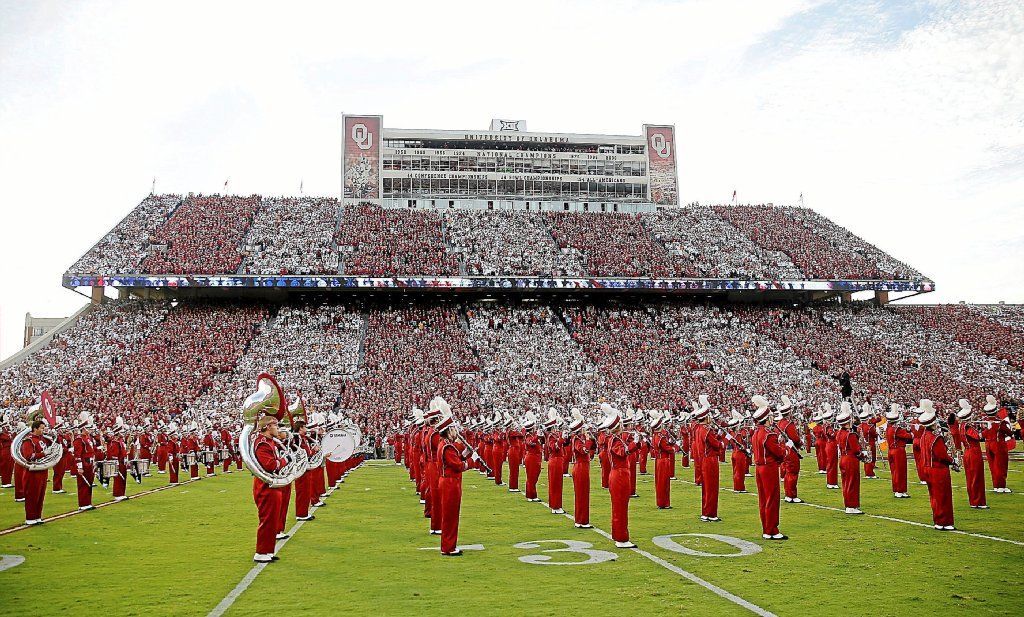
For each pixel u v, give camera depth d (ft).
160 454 91.81
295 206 194.49
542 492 67.77
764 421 42.27
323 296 172.04
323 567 34.47
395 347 150.30
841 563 34.55
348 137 204.33
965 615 25.71
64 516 52.95
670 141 216.33
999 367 153.89
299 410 48.73
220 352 143.84
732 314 173.37
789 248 187.52
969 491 52.95
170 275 153.17
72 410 118.42
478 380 140.67
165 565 35.19
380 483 77.97
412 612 26.45
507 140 209.15
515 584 30.66
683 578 31.63
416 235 181.47
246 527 47.47
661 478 55.72
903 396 139.03
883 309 181.27
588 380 142.41
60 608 27.27
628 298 180.45
